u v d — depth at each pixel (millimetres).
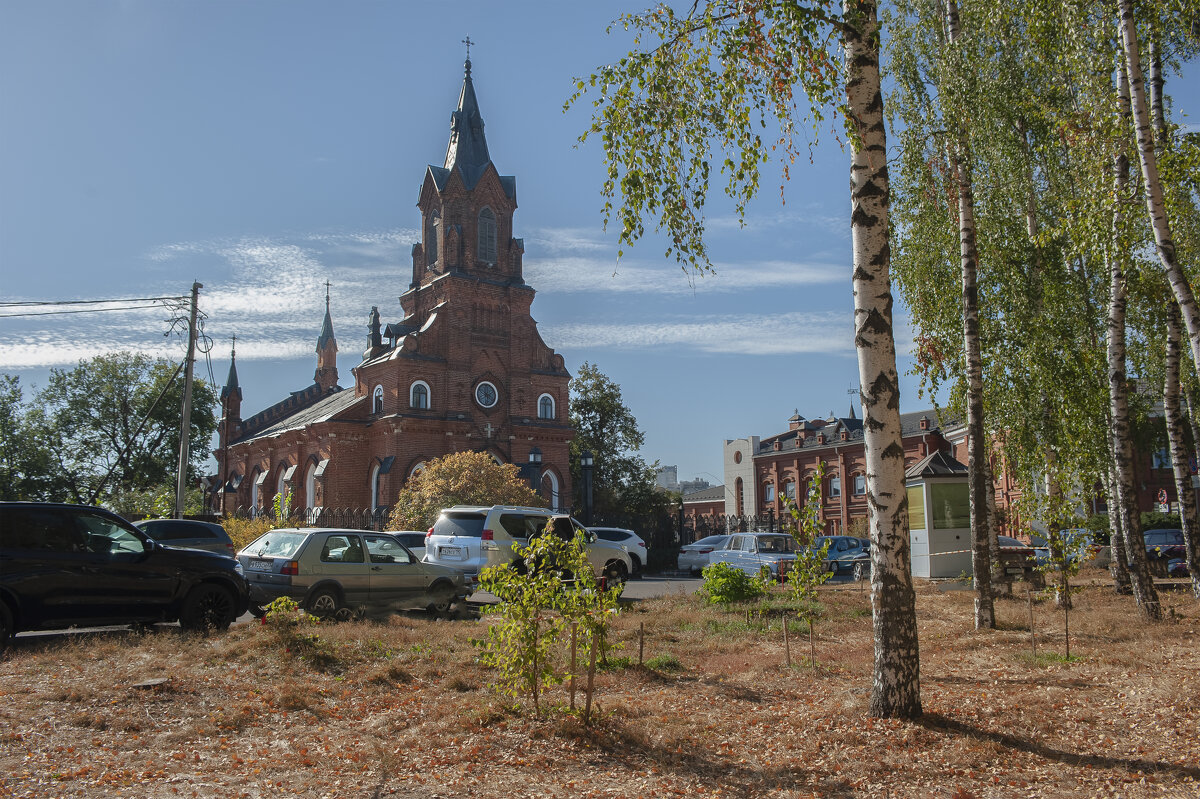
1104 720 7617
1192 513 16031
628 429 59719
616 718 7762
